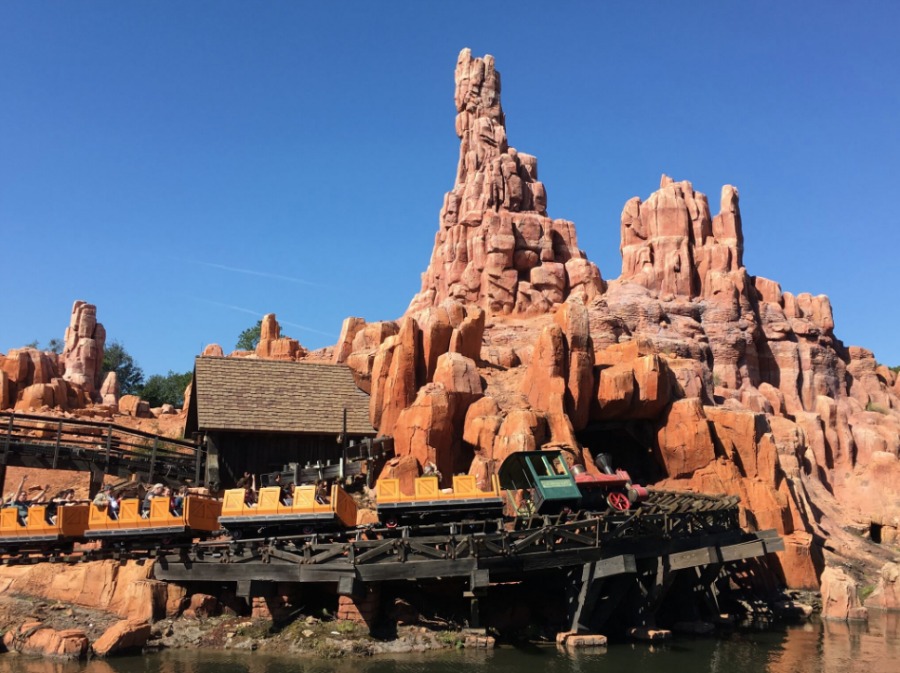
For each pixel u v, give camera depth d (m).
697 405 50.06
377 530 33.06
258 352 68.69
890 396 77.06
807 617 41.59
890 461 60.91
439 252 73.62
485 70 80.44
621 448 54.50
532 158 75.50
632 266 70.81
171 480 49.38
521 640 33.28
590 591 33.28
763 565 44.97
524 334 61.22
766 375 69.69
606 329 58.72
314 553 32.34
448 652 31.11
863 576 48.53
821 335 74.12
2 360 66.69
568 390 49.22
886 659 31.73
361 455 46.50
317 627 32.22
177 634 32.19
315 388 52.50
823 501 58.94
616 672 28.91
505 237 67.62
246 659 29.66
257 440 49.16
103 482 51.25
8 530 35.72
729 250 71.31
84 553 35.12
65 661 29.28
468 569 31.38
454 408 48.12
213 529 35.75
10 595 34.16
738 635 36.53
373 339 57.31
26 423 59.78
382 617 33.03
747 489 48.16
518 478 37.31
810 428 64.75
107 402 73.00
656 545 35.47
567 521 34.50
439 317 52.59
